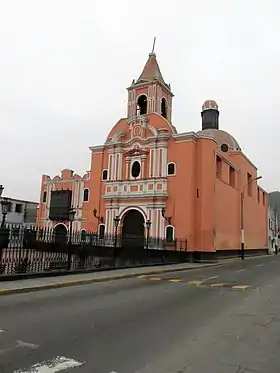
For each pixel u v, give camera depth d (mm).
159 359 5137
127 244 31109
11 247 15117
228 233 37969
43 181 47250
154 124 35969
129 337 6254
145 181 34562
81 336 6223
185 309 9062
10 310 8375
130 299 10430
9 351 5312
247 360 5207
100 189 37875
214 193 33062
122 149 37250
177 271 21625
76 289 12414
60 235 23078
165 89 39125
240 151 43719
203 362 5070
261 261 34406
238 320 7848
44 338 6031
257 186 52812
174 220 32219
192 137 32938
